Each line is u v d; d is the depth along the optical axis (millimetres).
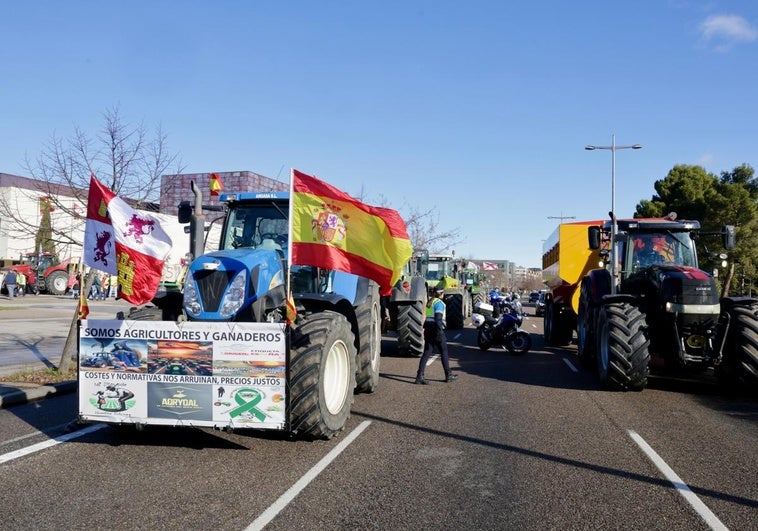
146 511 4684
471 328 24453
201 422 6098
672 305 9555
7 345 13836
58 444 6473
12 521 4480
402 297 13570
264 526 4434
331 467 5805
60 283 34688
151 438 6750
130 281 6352
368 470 5730
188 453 6211
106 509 4719
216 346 6098
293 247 6594
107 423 6953
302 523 4496
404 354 14039
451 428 7375
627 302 10523
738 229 39188
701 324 9562
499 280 88562
